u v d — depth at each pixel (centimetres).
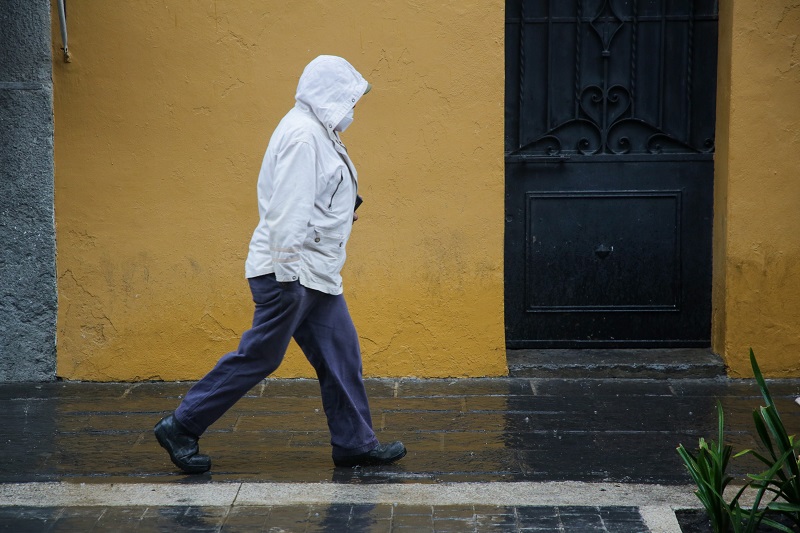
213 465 533
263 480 511
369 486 499
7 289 675
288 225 470
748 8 656
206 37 658
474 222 675
